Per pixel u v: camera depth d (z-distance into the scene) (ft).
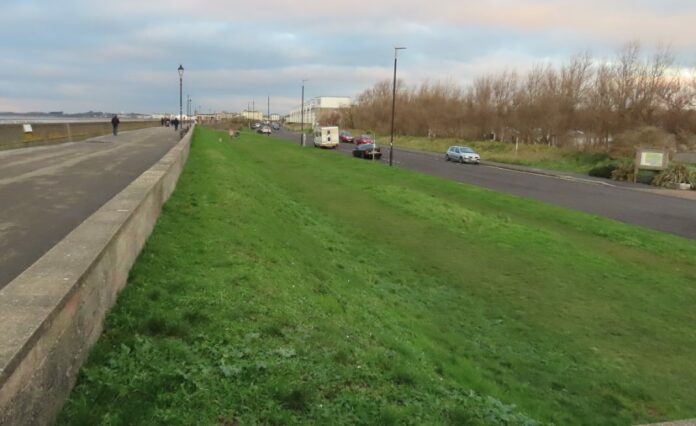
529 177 132.05
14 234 24.16
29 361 8.97
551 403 22.49
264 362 13.96
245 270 22.35
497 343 29.58
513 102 242.99
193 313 16.34
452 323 32.01
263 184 73.15
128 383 11.99
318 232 50.75
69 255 13.75
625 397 24.26
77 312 11.97
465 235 56.39
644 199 95.30
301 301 21.57
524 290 39.50
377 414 12.71
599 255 50.62
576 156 167.43
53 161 60.80
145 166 56.59
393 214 67.05
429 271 43.42
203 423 10.96
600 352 29.30
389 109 364.79
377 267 43.01
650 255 51.67
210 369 13.15
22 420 8.69
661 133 159.02
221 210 36.42
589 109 188.96
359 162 142.51
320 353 15.75
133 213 20.18
